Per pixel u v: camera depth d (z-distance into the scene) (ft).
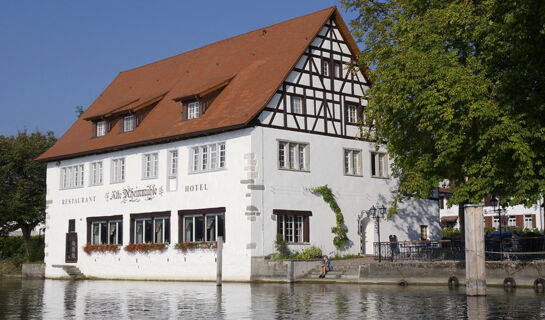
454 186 101.55
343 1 115.96
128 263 127.03
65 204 143.23
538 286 74.54
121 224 129.39
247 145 107.65
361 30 113.09
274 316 55.77
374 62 105.09
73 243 140.05
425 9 95.04
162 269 120.26
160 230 121.70
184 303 69.82
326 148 117.91
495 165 80.48
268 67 117.39
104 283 116.88
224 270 109.40
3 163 172.65
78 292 91.91
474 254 67.82
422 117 86.02
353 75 124.57
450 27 86.89
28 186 172.04
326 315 55.62
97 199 135.33
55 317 58.59
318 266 105.60
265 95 110.11
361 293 77.15
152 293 86.38
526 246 100.12
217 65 132.98
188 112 121.29
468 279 68.23
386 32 101.14
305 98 115.65
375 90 97.81
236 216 108.27
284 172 111.14
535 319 49.90
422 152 93.66
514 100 77.66
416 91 85.92
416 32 88.84
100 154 135.85
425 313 55.01
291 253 109.70
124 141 128.98
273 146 110.11
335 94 120.88
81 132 148.77
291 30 123.65
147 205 124.16
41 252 164.45
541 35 71.72
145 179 124.98
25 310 65.51
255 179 107.14
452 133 82.43
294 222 112.16
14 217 169.27
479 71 84.02
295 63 113.39
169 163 120.98
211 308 63.77
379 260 100.53
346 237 117.80
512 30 71.05
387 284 92.58
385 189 127.03
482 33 83.82
